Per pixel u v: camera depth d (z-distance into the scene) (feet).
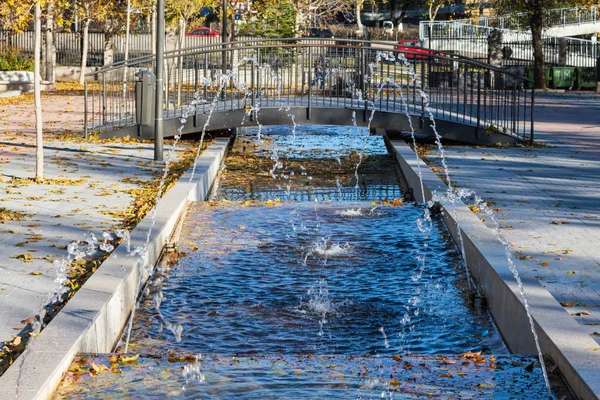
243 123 65.46
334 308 27.61
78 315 21.77
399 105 71.72
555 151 61.62
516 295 23.47
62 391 18.10
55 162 52.26
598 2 176.45
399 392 18.47
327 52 76.18
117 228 33.65
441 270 31.89
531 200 40.86
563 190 43.98
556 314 21.74
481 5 205.77
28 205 37.96
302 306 27.73
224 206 42.34
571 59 172.76
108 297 23.36
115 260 27.63
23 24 84.58
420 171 49.19
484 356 20.97
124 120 69.92
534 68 147.84
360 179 55.88
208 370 19.97
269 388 18.76
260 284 30.01
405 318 26.76
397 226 38.52
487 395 18.21
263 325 25.95
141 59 66.39
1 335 20.85
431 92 85.81
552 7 166.50
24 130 69.87
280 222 39.19
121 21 142.10
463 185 45.47
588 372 17.75
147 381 18.95
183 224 38.22
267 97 69.15
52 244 30.63
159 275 30.71
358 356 21.35
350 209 42.27
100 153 57.21
